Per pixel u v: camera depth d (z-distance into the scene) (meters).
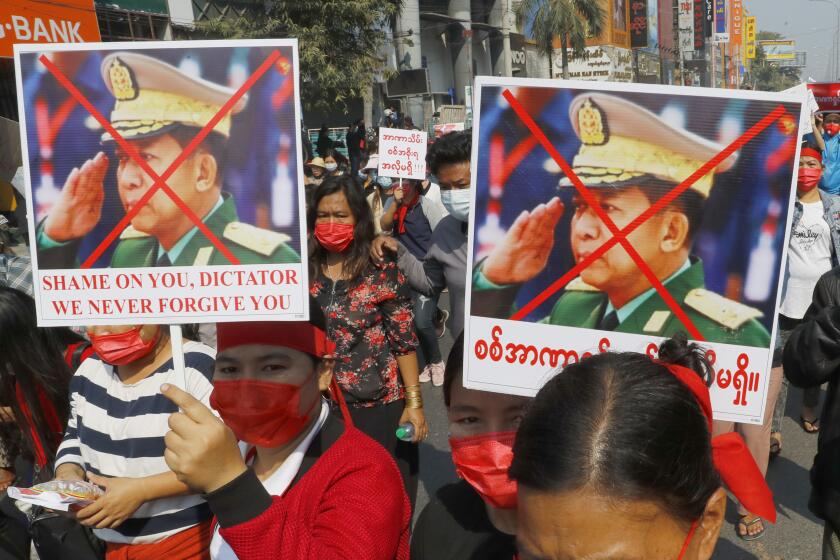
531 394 1.47
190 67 1.59
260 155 1.58
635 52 52.78
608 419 0.93
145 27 17.27
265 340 1.62
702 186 1.42
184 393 1.37
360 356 3.04
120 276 1.62
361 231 3.02
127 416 2.03
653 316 1.44
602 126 1.43
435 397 5.71
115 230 1.62
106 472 2.05
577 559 0.92
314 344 1.67
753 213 1.41
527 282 1.47
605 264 1.44
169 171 1.60
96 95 1.61
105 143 1.61
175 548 2.00
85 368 2.18
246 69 1.58
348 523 1.45
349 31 18.47
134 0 16.80
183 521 2.00
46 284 1.64
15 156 9.48
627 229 1.43
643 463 0.90
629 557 0.91
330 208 3.00
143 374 2.06
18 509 2.60
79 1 11.12
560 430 0.93
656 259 1.43
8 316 2.35
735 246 1.42
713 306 1.43
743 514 3.64
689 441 0.95
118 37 16.52
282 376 1.64
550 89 1.43
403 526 1.61
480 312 1.49
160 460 1.99
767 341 1.42
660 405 0.94
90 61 1.60
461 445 1.51
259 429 1.63
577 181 1.44
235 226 1.60
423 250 5.90
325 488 1.52
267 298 1.61
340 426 1.74
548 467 0.92
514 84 1.44
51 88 1.61
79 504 1.84
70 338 2.57
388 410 3.10
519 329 1.48
